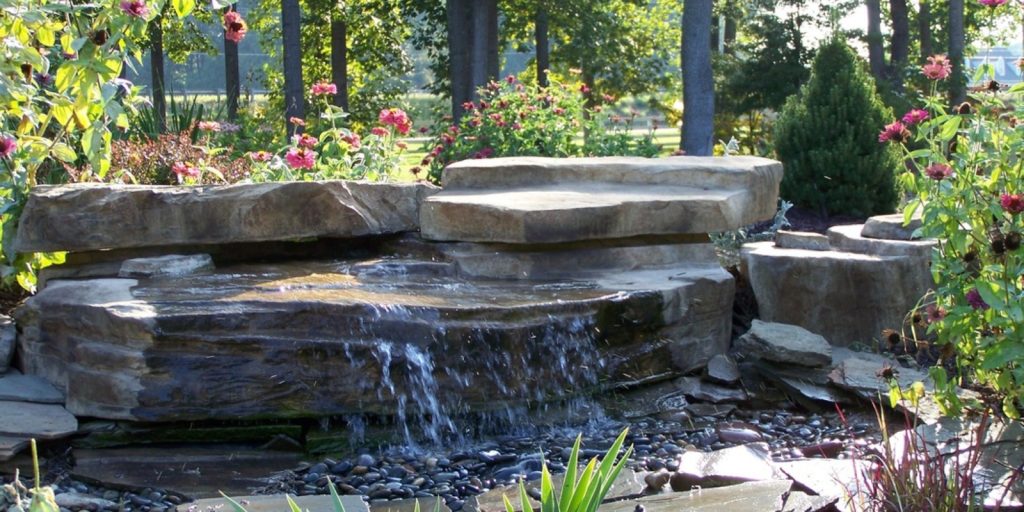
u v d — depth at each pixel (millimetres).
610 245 6398
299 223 6270
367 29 29578
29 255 6148
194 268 6070
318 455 5012
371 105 30078
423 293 5602
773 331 6238
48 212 5719
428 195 6777
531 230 5980
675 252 6570
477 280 6121
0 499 2943
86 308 5047
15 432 4715
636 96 33312
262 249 6484
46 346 5301
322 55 30250
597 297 5613
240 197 6113
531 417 5430
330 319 5070
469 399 5234
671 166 6891
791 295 6699
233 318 4949
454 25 22359
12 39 5984
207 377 4902
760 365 6160
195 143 11781
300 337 5020
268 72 31359
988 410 4570
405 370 5094
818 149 10812
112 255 6008
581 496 2980
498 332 5242
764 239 9188
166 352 4879
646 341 5852
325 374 5016
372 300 5254
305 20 27797
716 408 5789
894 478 3758
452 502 4484
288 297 5234
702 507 4059
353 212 6430
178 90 39781
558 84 12773
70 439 4906
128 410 4875
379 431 5117
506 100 12055
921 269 6516
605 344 5645
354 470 4832
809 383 5953
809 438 5352
